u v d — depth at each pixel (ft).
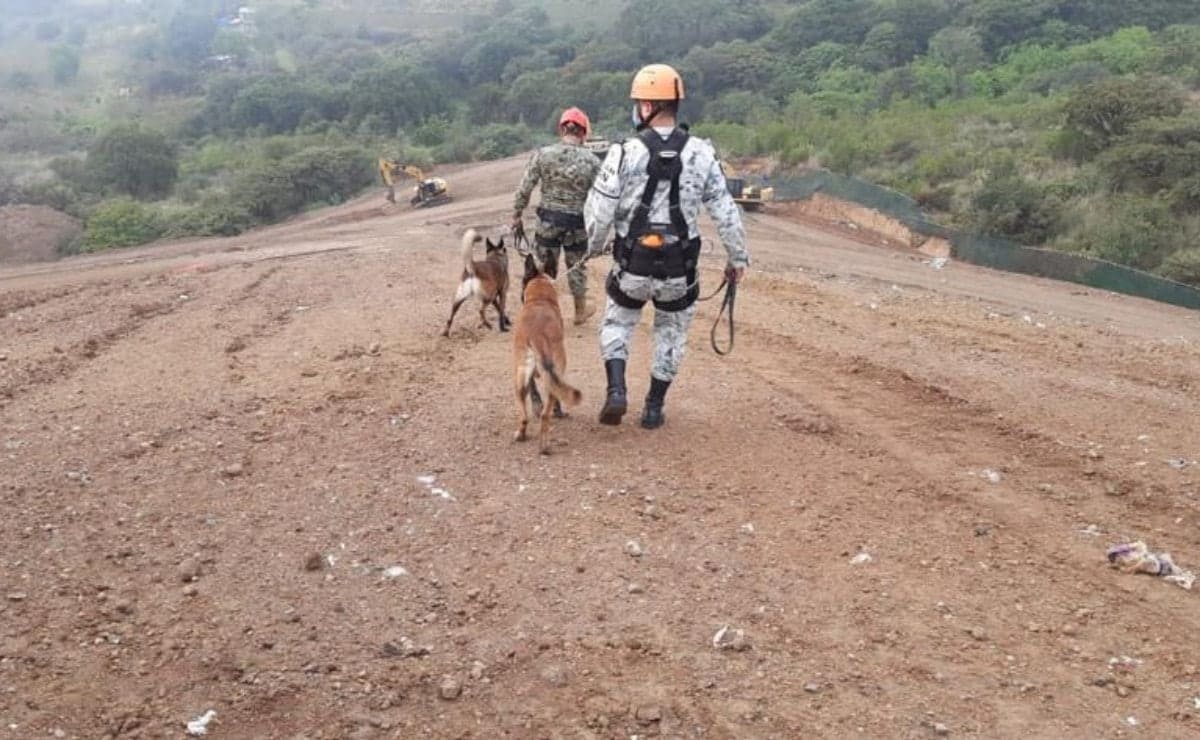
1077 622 13.42
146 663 11.96
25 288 45.37
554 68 259.39
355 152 161.48
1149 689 11.94
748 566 14.74
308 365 25.43
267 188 150.30
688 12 253.65
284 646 12.41
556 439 19.70
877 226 93.76
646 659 12.37
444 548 15.06
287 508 16.22
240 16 488.44
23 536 14.87
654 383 20.02
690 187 18.15
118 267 61.87
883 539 15.72
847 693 11.78
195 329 30.19
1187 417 21.98
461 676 11.95
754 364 26.16
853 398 23.03
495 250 30.53
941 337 30.60
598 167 28.84
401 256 53.21
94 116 337.52
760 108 186.70
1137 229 75.31
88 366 25.18
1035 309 48.06
